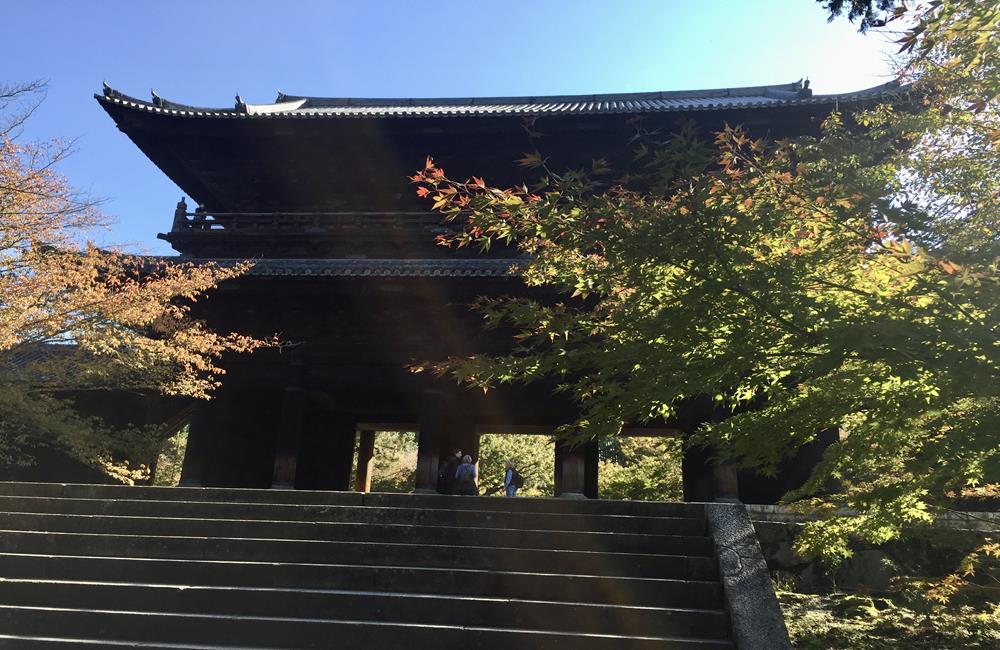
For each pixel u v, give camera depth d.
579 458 16.62
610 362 6.36
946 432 5.99
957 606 10.23
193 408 19.45
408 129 19.81
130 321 14.42
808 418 6.61
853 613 10.15
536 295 16.84
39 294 13.66
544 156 20.47
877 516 8.18
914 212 5.31
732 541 8.43
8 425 18.75
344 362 18.66
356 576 8.05
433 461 17.45
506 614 7.19
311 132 20.11
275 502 10.97
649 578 7.95
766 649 6.15
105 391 20.25
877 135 6.86
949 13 5.01
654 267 6.22
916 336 4.92
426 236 19.58
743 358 5.91
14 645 6.68
